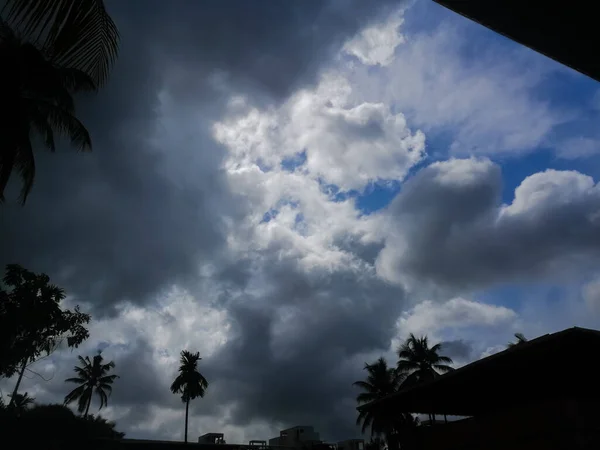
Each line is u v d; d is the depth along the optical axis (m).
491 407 19.47
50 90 16.12
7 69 14.39
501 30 1.63
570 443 11.16
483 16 1.59
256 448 53.94
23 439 29.53
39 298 26.77
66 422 33.25
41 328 26.31
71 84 17.59
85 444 33.97
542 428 11.97
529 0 1.47
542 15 1.52
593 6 1.46
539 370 14.45
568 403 11.52
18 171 16.38
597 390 16.84
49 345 27.12
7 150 14.45
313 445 57.31
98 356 63.81
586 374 14.88
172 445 46.03
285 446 57.75
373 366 52.31
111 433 41.34
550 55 1.71
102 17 6.99
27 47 14.46
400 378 50.12
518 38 1.65
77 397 60.22
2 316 25.19
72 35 5.41
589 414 11.56
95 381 61.38
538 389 16.84
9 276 26.36
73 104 17.42
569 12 1.49
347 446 55.38
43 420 31.64
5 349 25.09
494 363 13.66
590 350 12.55
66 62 5.70
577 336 11.62
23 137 15.81
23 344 25.77
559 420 11.55
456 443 14.89
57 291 27.34
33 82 15.64
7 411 29.84
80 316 27.88
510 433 12.95
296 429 59.28
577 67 1.75
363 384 50.59
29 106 16.30
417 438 16.67
